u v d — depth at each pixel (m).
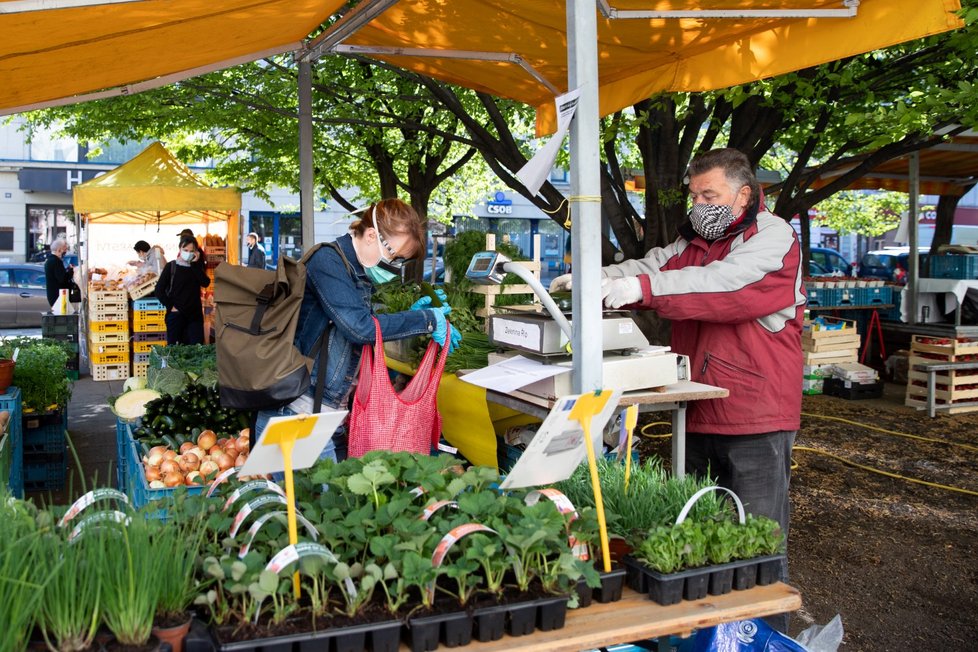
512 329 3.31
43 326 11.23
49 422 5.99
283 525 2.12
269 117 10.70
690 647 2.57
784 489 3.20
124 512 2.14
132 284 10.98
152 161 10.76
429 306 3.73
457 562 1.93
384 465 2.22
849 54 3.52
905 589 4.56
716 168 3.01
